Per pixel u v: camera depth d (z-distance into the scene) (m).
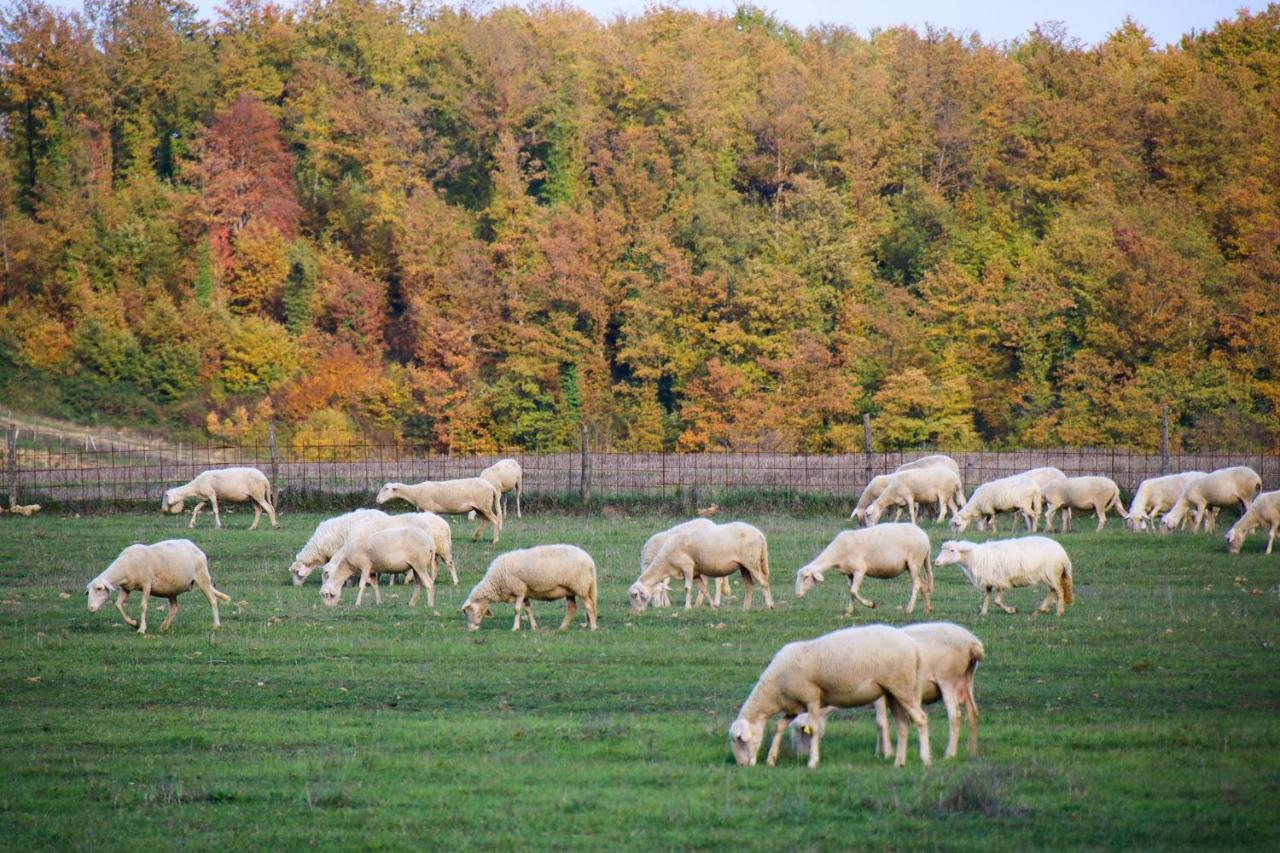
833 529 37.66
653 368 85.50
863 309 86.88
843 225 95.31
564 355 86.44
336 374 90.81
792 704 15.23
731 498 43.53
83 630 24.73
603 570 30.64
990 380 86.12
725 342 83.12
